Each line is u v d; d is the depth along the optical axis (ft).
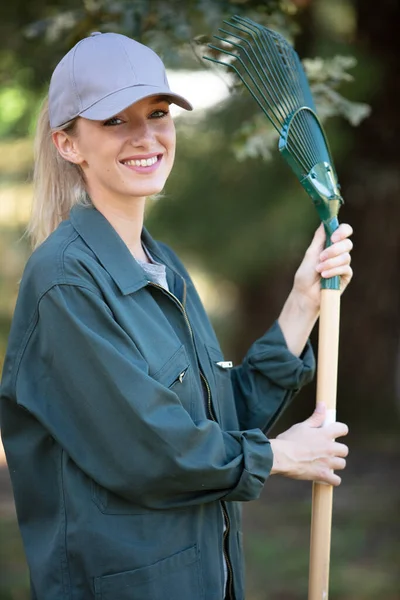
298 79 14.02
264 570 27.91
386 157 36.40
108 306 11.35
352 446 39.04
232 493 11.65
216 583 11.91
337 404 40.68
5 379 11.70
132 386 10.94
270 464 11.84
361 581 26.23
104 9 17.94
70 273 11.25
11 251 40.73
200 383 12.26
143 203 12.46
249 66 17.67
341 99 18.35
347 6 34.40
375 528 30.27
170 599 11.36
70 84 11.60
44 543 11.75
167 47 17.56
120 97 11.34
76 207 12.08
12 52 26.55
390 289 39.75
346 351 40.55
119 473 11.13
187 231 35.01
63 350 11.15
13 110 31.71
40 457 11.78
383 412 40.52
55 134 12.01
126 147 11.64
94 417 11.11
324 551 12.88
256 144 18.56
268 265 37.24
